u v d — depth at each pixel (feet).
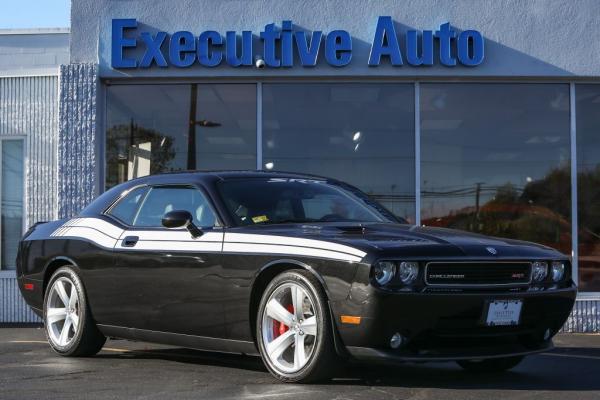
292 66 33.83
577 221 34.40
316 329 17.83
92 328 23.17
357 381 19.06
